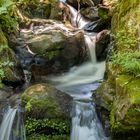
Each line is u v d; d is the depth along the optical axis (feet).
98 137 18.99
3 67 23.26
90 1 34.58
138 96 16.62
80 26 32.48
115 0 32.99
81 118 19.77
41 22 29.22
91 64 27.17
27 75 25.50
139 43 19.84
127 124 16.78
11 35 26.73
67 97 20.76
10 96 22.08
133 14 21.45
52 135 19.48
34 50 25.57
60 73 26.23
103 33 27.61
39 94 20.02
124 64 18.76
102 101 19.75
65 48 25.76
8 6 26.86
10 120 20.15
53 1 32.48
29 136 19.44
